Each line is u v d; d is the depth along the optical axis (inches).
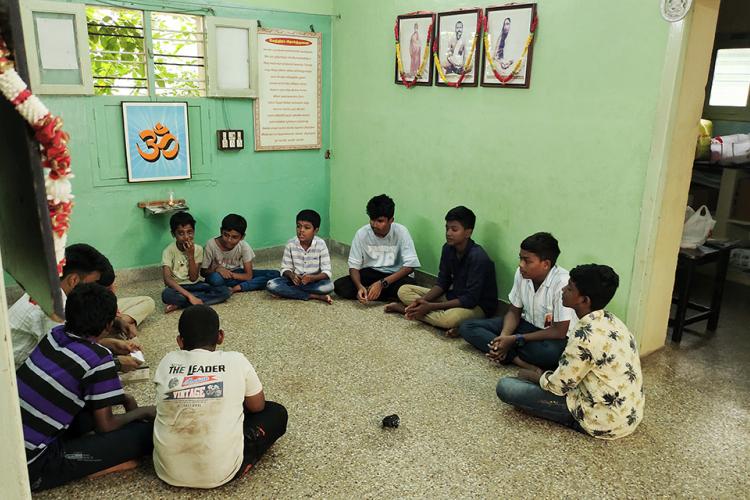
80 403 73.4
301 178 186.2
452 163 149.8
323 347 121.6
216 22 156.0
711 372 115.3
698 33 102.9
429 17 147.6
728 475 83.0
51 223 36.4
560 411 92.5
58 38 133.5
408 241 150.6
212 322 76.8
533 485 79.6
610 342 86.1
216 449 72.5
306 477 79.7
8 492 40.3
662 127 105.7
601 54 114.0
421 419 95.2
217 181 168.6
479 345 119.6
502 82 132.7
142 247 159.0
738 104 180.5
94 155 146.0
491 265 134.3
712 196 182.5
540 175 129.3
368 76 170.2
